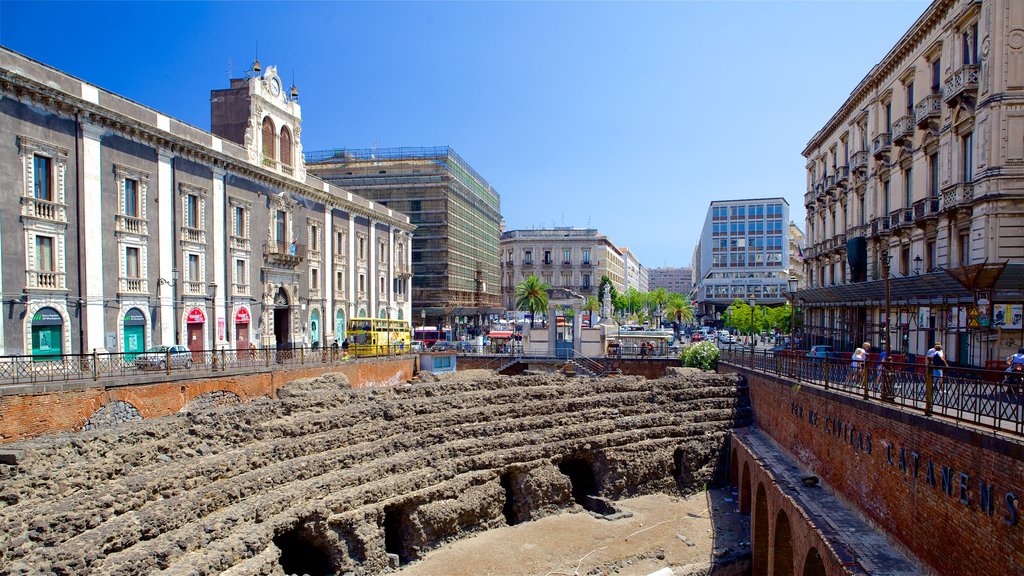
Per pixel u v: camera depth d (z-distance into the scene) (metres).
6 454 17.53
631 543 27.36
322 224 65.12
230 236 50.66
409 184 105.81
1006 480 12.83
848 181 55.56
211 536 19.38
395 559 24.70
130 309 40.97
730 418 37.22
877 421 18.80
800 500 21.64
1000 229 32.00
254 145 54.28
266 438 25.44
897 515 17.42
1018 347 30.44
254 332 53.97
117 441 20.53
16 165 34.09
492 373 50.38
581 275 145.88
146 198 42.41
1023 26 31.58
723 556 26.14
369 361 52.41
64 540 16.44
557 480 31.36
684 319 135.50
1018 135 31.75
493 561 25.48
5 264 33.50
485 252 129.75
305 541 23.94
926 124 39.06
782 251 131.62
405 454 28.47
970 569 14.02
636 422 35.22
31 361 28.86
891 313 43.81
